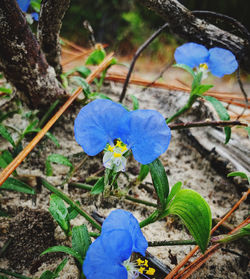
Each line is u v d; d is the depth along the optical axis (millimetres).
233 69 134
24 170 135
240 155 146
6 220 109
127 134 80
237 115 178
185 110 132
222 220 111
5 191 120
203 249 77
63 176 133
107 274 65
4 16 104
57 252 104
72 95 131
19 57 116
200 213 77
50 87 131
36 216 111
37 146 144
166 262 106
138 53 164
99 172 135
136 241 74
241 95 207
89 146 80
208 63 134
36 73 124
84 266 65
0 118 137
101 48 177
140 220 122
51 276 80
